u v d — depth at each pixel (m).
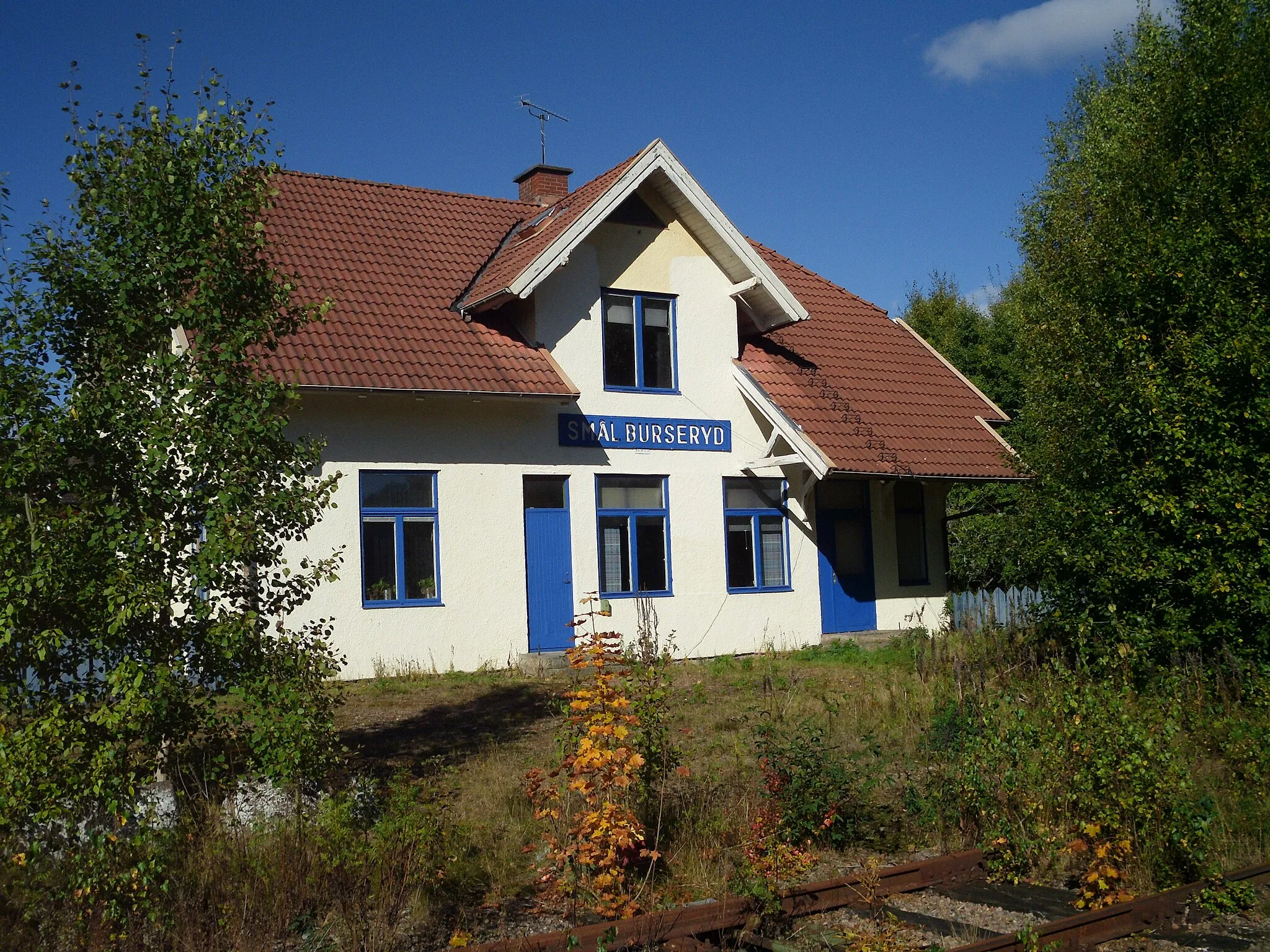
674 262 19.42
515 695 14.65
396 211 19.77
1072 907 7.55
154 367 7.69
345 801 7.94
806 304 23.30
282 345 15.41
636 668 10.70
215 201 8.04
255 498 7.79
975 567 26.31
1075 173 23.66
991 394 34.47
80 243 7.78
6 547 6.71
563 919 7.20
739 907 7.08
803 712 13.07
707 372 19.64
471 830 8.46
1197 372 13.25
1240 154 14.28
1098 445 14.02
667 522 18.98
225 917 6.66
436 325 17.27
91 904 6.52
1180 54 17.89
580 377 18.14
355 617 15.78
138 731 7.12
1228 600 12.77
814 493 20.73
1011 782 8.62
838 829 8.80
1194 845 8.02
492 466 17.12
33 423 7.11
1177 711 11.16
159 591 7.24
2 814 6.34
